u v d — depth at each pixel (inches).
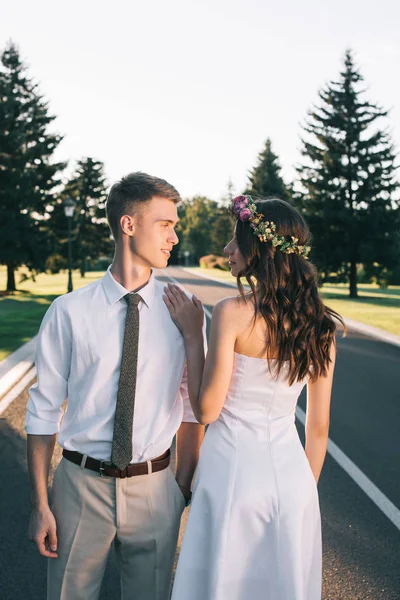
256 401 85.7
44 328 81.6
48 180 1478.8
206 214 4734.3
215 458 86.0
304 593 86.2
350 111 1451.8
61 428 84.0
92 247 2439.7
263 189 2180.1
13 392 343.9
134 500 81.6
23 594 133.0
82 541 82.5
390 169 1448.1
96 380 80.6
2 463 223.1
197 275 2411.4
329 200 1422.2
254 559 84.3
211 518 84.4
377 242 1413.6
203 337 85.4
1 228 1231.5
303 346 82.6
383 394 357.4
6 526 166.2
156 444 82.3
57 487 83.8
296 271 84.3
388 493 194.4
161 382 82.4
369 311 992.2
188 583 84.4
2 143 1236.5
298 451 88.7
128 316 80.4
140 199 80.4
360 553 151.9
